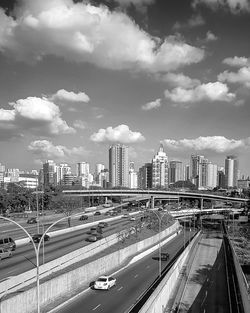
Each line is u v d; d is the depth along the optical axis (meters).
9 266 62.97
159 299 57.22
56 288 58.34
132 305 56.31
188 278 88.19
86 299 58.91
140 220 151.88
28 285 53.22
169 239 145.62
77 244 89.19
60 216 154.25
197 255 120.69
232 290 77.62
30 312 50.28
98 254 83.69
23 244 87.75
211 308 65.81
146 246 115.25
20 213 158.00
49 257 71.56
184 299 70.94
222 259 114.81
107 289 65.06
